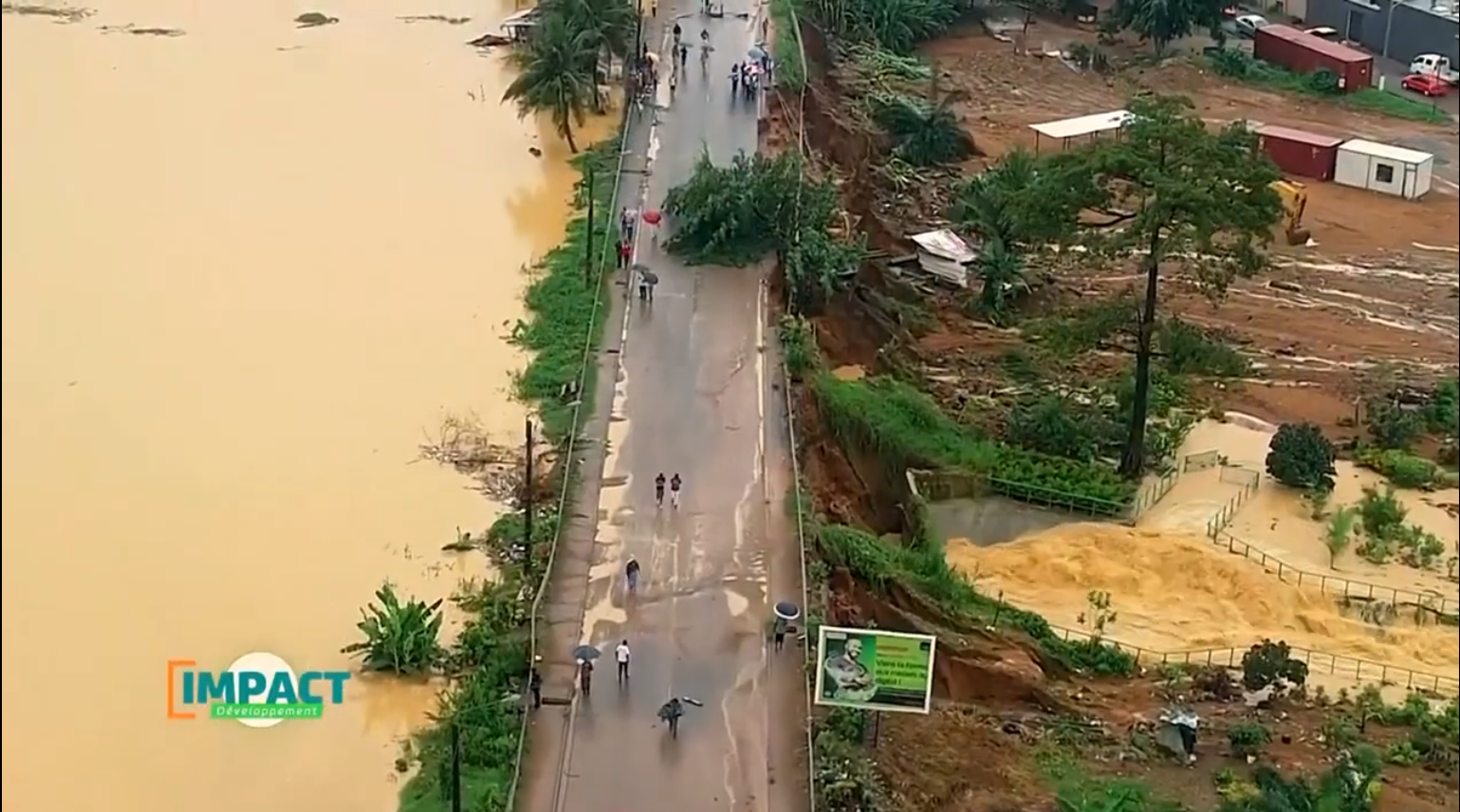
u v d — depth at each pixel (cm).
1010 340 6644
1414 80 10356
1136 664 4594
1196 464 5784
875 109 8731
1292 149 8969
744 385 5681
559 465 5309
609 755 3869
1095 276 7338
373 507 5300
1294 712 4400
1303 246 8031
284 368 6175
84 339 6381
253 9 11056
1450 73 10462
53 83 9444
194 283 6900
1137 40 10950
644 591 4522
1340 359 6775
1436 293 7531
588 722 3984
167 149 8462
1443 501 5750
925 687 3725
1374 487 5788
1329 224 8344
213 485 5412
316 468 5528
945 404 6041
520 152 8450
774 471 5169
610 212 7094
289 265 7075
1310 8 11444
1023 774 3938
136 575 4928
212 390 6006
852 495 5356
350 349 6356
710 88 8400
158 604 4797
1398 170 8725
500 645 4431
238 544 5100
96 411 5850
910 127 8625
